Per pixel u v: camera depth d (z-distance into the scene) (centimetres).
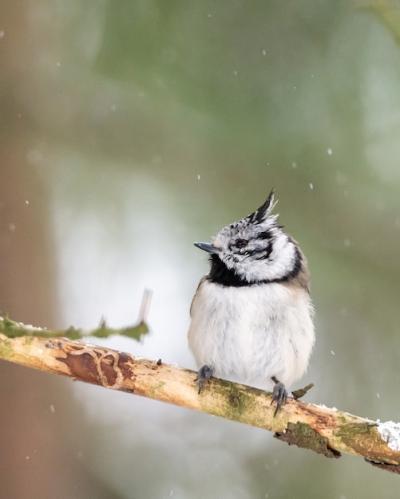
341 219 1362
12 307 1288
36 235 1331
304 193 1362
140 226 1399
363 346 1338
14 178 1337
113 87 1385
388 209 1365
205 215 1380
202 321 906
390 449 736
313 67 1334
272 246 925
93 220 1402
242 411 772
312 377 1327
